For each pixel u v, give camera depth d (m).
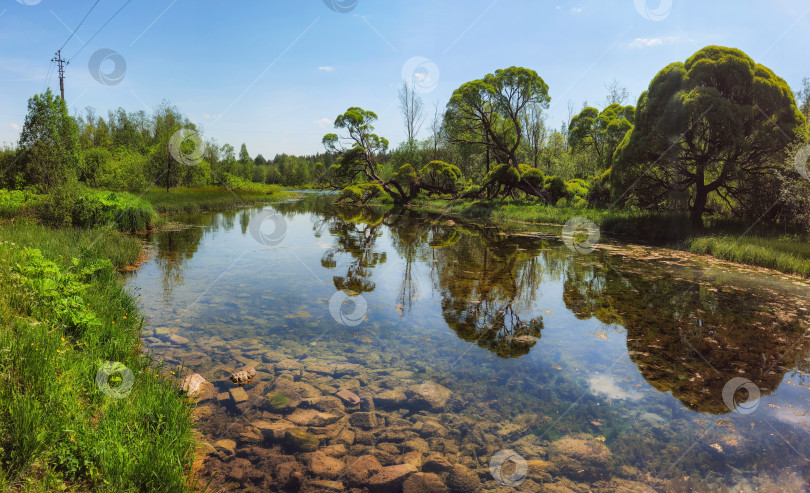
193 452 2.41
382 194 40.06
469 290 6.72
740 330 4.96
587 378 3.69
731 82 12.06
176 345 4.03
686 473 2.44
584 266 8.88
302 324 4.87
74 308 3.65
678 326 5.11
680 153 13.31
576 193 22.78
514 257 9.92
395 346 4.32
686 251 10.95
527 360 4.05
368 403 3.17
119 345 3.49
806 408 3.21
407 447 2.62
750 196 13.70
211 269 7.75
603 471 2.45
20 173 14.50
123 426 2.38
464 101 26.31
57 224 10.36
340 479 2.31
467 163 37.94
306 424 2.84
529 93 25.86
